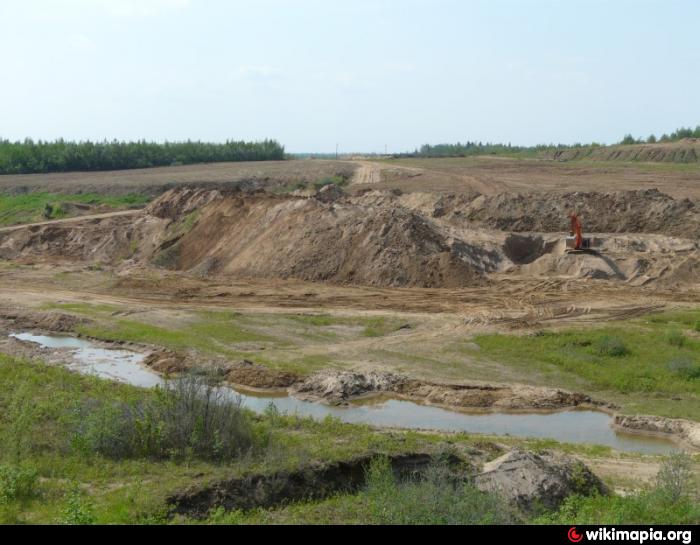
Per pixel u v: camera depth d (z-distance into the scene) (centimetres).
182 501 1279
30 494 1284
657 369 2436
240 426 1617
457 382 2395
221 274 4225
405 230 3962
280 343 2883
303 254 4069
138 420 1567
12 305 3581
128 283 4012
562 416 2177
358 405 2284
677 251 4038
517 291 3516
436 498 1259
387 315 3158
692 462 1711
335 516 1260
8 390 1966
